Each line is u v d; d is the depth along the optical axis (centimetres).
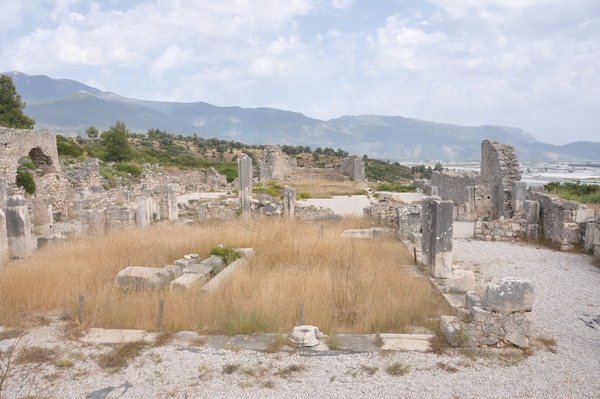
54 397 595
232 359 698
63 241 1567
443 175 3625
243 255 1255
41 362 686
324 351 726
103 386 624
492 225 1936
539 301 1054
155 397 598
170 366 676
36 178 2539
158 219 2333
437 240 1118
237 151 8781
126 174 3747
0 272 1046
